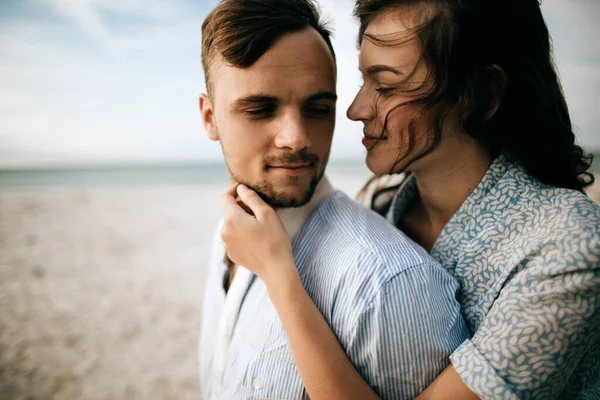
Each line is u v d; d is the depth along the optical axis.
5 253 8.59
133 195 17.22
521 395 0.82
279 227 0.98
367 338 0.89
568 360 0.84
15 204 14.73
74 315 5.49
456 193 1.15
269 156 1.00
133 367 4.18
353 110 1.11
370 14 1.03
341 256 0.97
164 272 7.25
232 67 0.96
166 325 5.13
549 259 0.86
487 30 0.98
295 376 0.92
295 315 0.88
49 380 3.96
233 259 1.01
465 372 0.85
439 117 1.01
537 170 1.10
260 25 0.93
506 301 0.88
